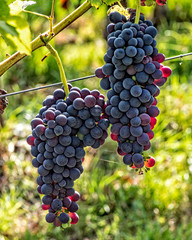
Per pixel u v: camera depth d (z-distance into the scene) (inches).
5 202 123.6
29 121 153.7
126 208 127.2
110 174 136.9
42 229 118.3
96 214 127.0
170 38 183.8
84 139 35.3
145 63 33.2
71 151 34.5
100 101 35.8
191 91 157.4
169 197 126.3
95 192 130.9
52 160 35.4
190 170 130.6
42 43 35.9
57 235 118.4
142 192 127.8
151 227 113.2
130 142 35.4
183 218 123.0
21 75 178.9
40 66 175.8
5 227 115.8
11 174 135.2
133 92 32.9
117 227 120.0
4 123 147.4
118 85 34.0
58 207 35.1
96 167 140.5
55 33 36.4
